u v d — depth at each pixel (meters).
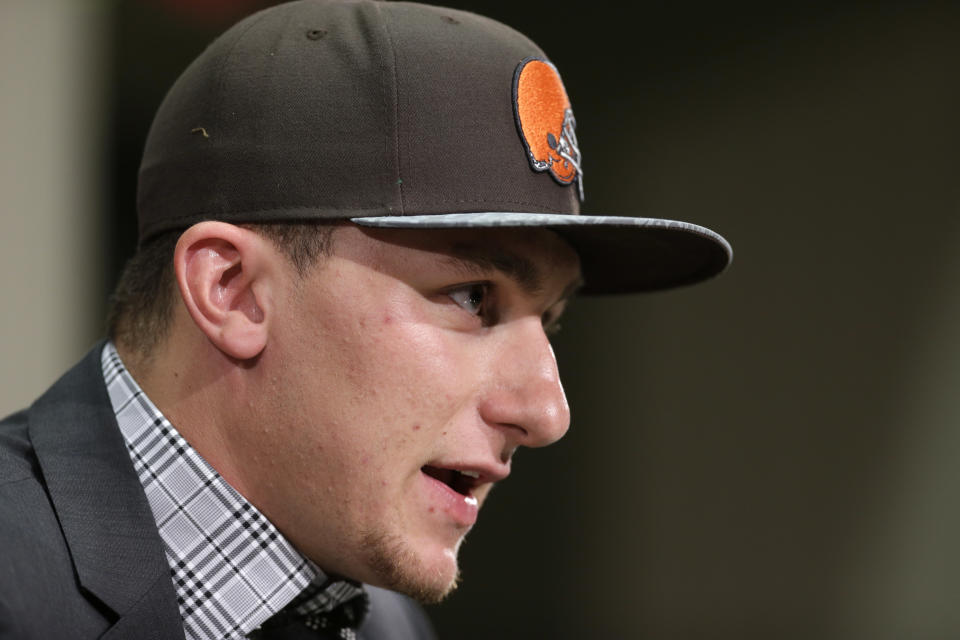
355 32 2.81
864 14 8.30
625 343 8.85
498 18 8.44
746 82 8.54
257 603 2.89
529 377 2.87
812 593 8.69
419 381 2.75
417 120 2.71
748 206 8.66
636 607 8.88
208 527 2.87
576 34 8.53
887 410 8.58
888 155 8.43
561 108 2.99
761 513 8.74
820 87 8.45
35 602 2.42
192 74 2.98
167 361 2.95
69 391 3.05
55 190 7.45
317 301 2.73
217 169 2.79
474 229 2.75
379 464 2.77
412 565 2.86
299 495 2.84
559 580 8.90
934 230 8.41
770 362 8.70
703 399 8.80
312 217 2.70
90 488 2.75
